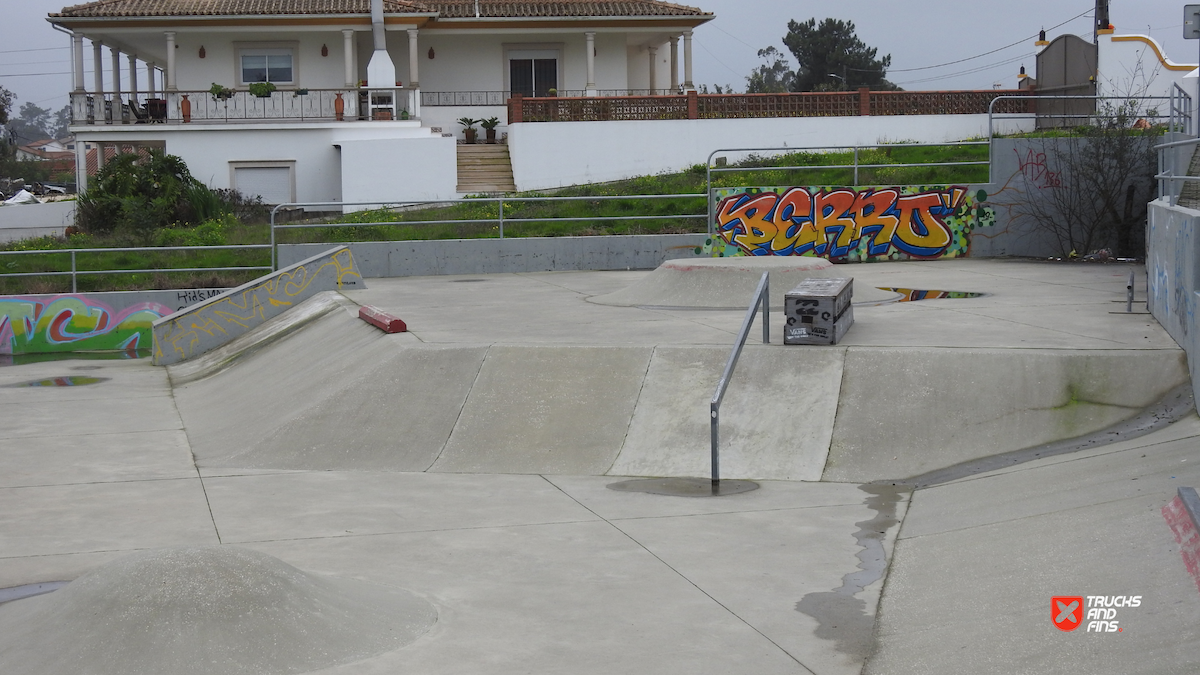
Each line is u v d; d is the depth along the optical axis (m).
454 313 14.66
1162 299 11.57
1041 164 21.05
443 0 34.62
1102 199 20.91
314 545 7.50
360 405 10.91
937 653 5.30
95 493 9.10
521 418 10.45
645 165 28.81
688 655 5.46
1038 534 6.65
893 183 23.84
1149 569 5.54
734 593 6.40
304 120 30.73
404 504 8.62
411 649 5.48
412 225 23.17
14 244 24.20
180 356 16.89
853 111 29.62
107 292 18.98
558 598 6.33
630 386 10.69
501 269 21.17
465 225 23.17
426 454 10.13
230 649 5.09
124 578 5.47
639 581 6.63
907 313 13.27
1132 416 9.32
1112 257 20.83
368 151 27.84
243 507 8.60
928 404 9.79
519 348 11.40
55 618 5.40
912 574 6.61
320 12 31.20
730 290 14.80
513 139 28.72
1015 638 5.23
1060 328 11.69
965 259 21.12
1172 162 12.23
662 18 33.56
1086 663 4.79
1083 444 8.94
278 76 33.12
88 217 25.81
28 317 18.55
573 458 9.85
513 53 34.72
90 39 31.56
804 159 27.55
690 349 11.02
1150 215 12.84
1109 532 6.27
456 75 34.66
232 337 17.19
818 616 6.01
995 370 10.00
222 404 13.00
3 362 17.38
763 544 7.39
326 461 10.18
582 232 22.50
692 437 9.90
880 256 21.14
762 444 9.66
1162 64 28.45
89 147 32.53
